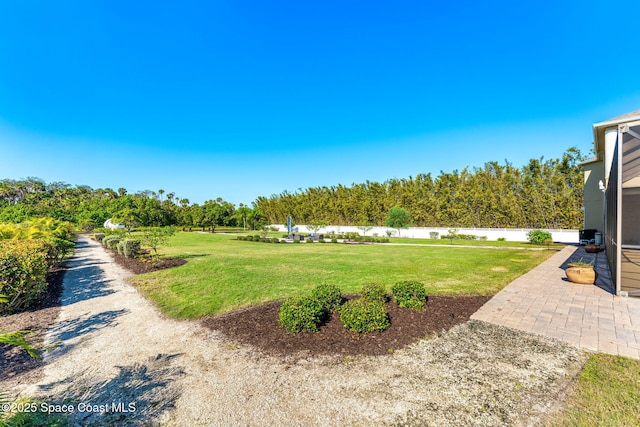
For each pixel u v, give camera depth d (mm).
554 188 22484
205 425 2375
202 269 9273
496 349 3678
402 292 5086
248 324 4531
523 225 23578
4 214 28812
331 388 2871
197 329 4438
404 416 2455
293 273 8664
